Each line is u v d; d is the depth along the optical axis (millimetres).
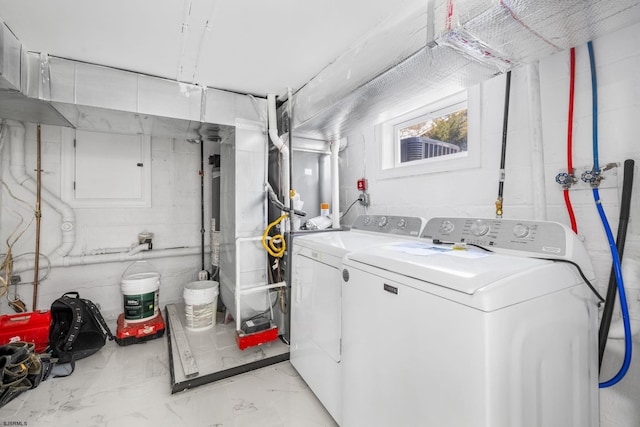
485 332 753
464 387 797
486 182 1630
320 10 1410
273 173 2807
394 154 2387
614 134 1145
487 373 751
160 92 2104
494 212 1592
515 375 798
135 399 1712
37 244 2426
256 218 2475
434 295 889
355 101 1697
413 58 1210
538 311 864
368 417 1158
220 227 3016
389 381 1053
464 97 1868
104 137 2746
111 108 1946
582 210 1243
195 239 3203
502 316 773
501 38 1044
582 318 1027
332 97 1734
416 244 1495
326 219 2580
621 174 1122
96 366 2051
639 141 1085
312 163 2758
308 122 2111
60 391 1772
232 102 2363
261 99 2486
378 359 1104
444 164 1855
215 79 2158
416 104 1750
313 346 1708
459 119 1990
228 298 2670
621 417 1136
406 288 986
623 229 1073
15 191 2389
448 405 841
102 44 1687
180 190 3115
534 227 1155
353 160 2709
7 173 2355
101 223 2748
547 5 862
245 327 2197
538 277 883
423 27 1124
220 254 3014
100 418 1558
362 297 1194
